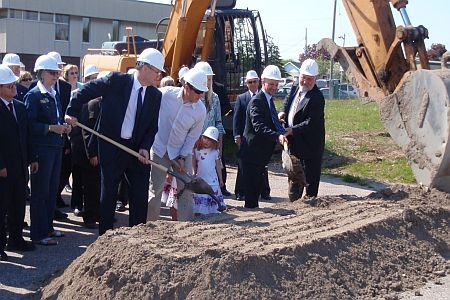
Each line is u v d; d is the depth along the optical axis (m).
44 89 8.05
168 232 6.55
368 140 17.84
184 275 5.57
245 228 6.90
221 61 16.28
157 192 8.03
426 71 8.02
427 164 8.12
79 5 52.97
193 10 14.21
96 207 9.15
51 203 8.44
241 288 5.56
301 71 8.46
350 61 9.12
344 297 5.98
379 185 13.10
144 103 7.36
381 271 6.59
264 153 8.41
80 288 5.78
